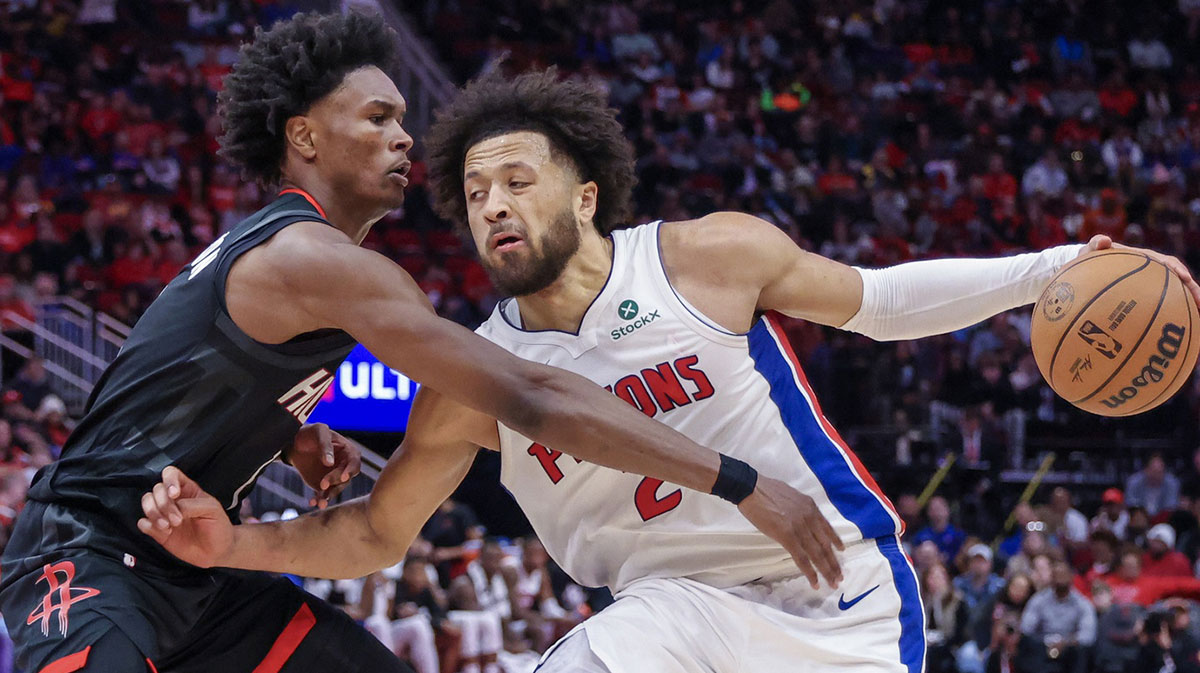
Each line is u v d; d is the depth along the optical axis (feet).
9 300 36.17
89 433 9.87
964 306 10.39
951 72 59.00
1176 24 62.69
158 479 9.57
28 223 40.27
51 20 48.26
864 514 10.13
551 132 9.93
